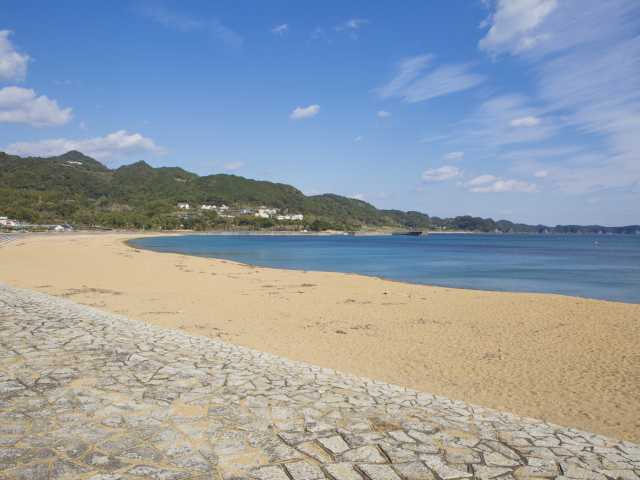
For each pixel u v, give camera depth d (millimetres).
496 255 64562
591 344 12688
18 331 8773
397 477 3893
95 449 4160
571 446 4766
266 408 5387
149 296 19703
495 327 14797
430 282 31234
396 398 6055
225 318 15414
